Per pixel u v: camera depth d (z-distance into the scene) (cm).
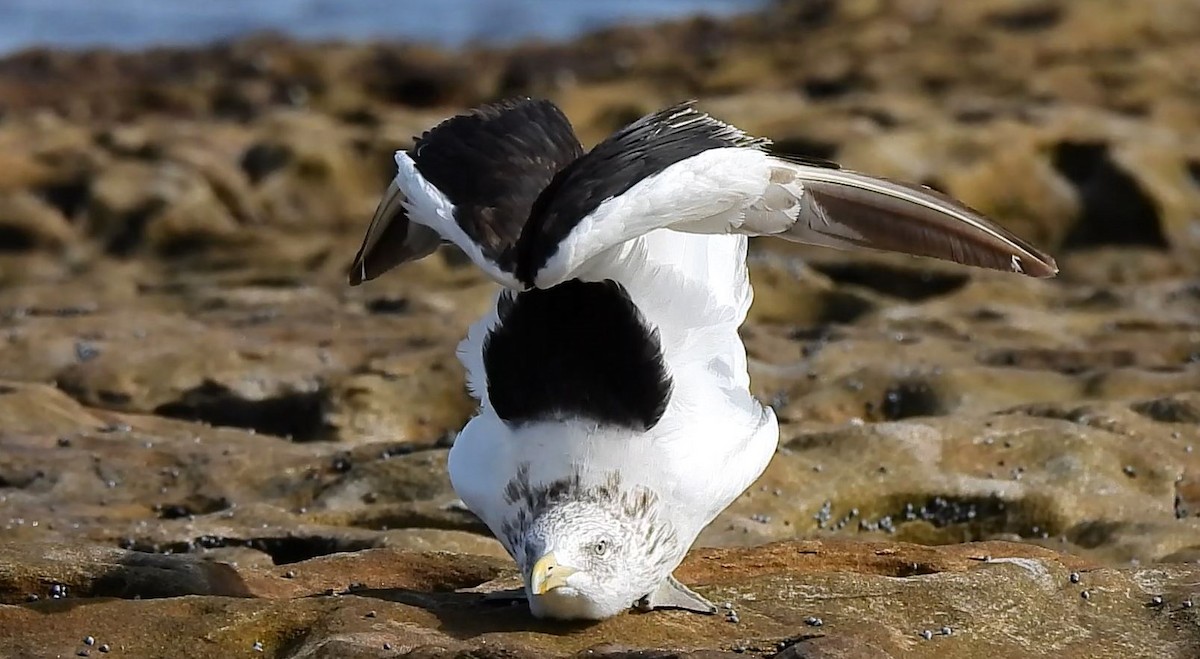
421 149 845
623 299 834
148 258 2589
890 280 2175
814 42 4122
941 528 1245
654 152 790
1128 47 3850
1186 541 1166
